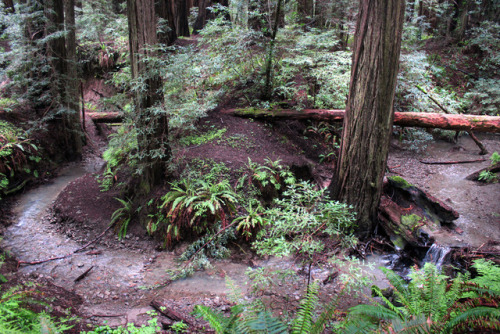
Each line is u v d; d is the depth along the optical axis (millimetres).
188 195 5445
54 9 7695
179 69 5137
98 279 4660
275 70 8531
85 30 11906
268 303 4082
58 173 8133
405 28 9695
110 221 5848
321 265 4797
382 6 4426
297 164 6586
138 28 4859
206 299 4238
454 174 7766
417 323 2297
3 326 2406
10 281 4156
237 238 5379
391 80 4738
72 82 8359
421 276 3363
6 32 7586
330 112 7438
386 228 5414
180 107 5621
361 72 4820
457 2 13398
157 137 5492
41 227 5965
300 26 8406
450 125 6918
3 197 6785
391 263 4980
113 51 11859
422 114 7039
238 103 8211
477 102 10250
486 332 2316
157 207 5570
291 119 7664
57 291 4129
